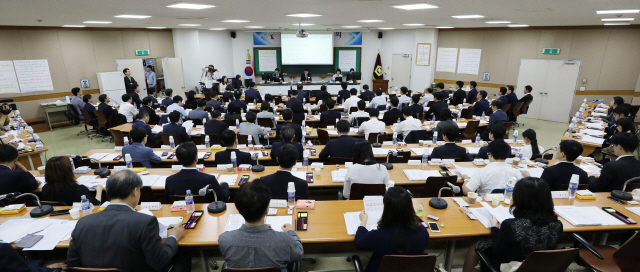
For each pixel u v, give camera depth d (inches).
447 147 157.3
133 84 398.3
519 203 82.0
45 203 107.4
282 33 528.1
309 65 549.0
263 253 69.2
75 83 387.2
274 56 542.3
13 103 318.7
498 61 440.1
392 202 74.7
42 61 357.1
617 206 105.7
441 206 104.7
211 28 468.4
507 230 82.2
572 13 243.3
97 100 410.6
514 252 83.4
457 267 115.8
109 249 71.4
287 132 160.1
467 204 106.4
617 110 223.3
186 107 344.2
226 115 249.3
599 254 83.4
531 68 414.0
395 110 263.4
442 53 492.1
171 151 181.6
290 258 71.9
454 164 152.2
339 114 262.8
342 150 161.5
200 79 493.4
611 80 372.8
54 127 370.6
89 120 317.4
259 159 167.2
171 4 201.2
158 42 460.8
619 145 120.9
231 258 69.4
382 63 551.8
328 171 146.6
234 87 485.4
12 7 194.1
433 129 219.9
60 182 106.3
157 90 558.3
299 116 265.6
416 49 507.5
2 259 68.1
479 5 205.5
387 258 71.9
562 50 390.0
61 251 103.0
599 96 381.7
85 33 389.4
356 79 525.0
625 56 360.8
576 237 89.9
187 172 113.3
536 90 415.2
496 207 103.9
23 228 90.4
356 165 121.9
